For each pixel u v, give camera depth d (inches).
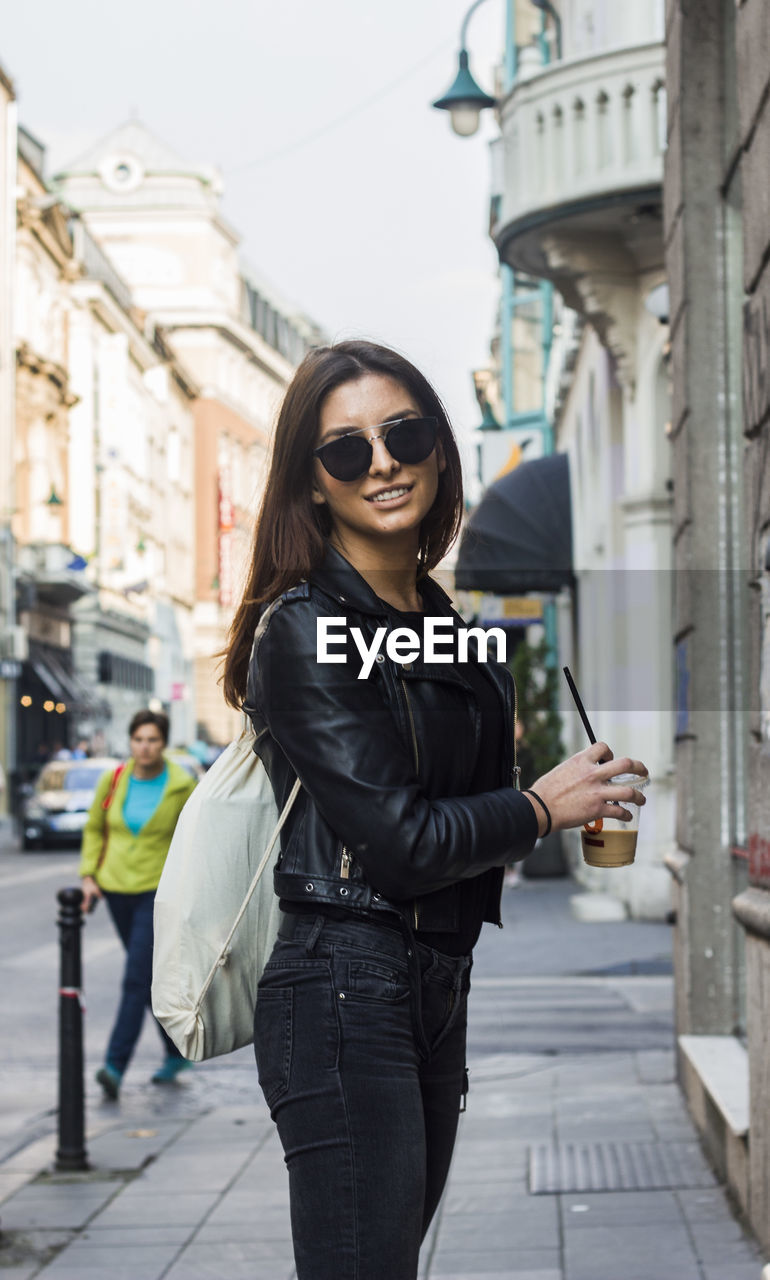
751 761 178.5
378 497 100.0
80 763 1185.4
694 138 244.2
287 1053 95.4
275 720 95.7
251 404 3535.9
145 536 2581.2
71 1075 247.0
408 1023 95.4
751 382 171.5
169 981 103.2
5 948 550.0
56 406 1994.3
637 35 494.3
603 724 276.4
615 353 521.0
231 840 102.3
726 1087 211.9
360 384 100.9
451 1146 101.6
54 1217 216.4
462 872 93.0
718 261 243.8
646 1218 199.0
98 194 3191.4
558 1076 306.2
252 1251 197.3
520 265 543.2
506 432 1012.5
